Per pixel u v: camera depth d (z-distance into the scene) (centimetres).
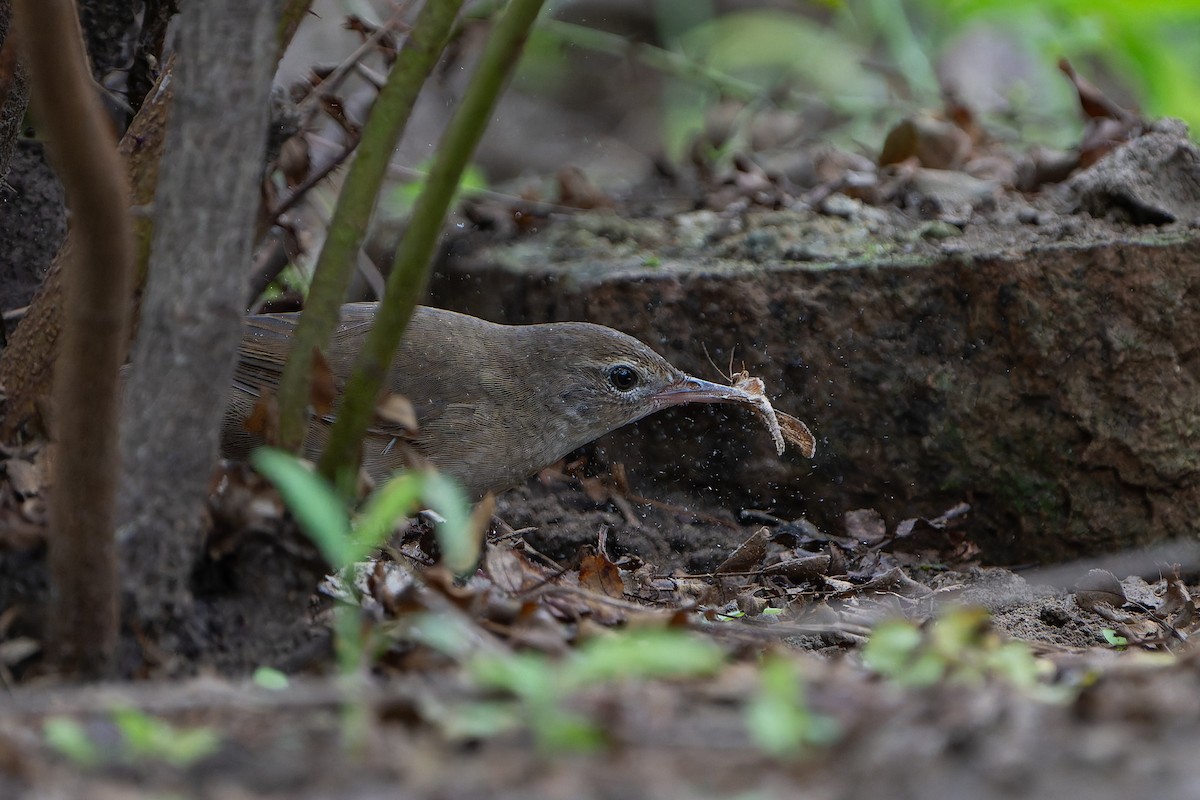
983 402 1195
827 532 1247
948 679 571
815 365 1224
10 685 610
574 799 462
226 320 625
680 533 1220
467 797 466
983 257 1180
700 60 2294
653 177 1672
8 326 1079
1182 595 1038
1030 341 1173
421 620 639
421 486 620
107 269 539
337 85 1120
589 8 2436
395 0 1166
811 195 1426
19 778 478
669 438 1260
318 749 512
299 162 1068
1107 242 1161
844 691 554
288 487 593
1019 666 591
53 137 515
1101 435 1163
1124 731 496
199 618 652
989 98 2155
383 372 684
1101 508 1173
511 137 2373
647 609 845
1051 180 1427
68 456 569
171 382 622
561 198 1505
